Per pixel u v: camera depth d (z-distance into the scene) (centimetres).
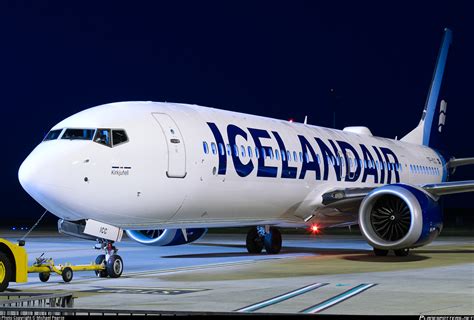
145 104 4478
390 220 5022
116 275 3797
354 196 5481
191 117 4616
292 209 5531
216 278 3694
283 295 2862
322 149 5841
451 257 5312
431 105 8350
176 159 4278
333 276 3762
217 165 4584
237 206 4903
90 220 3972
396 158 7038
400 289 3080
